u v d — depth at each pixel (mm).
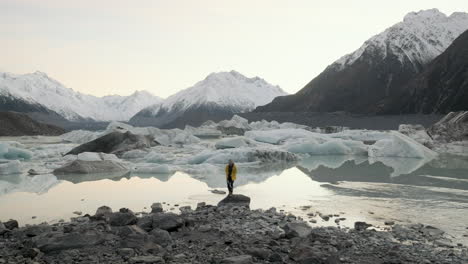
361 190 20344
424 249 10312
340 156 43031
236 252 9836
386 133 68688
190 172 29641
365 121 139625
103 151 44344
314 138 55281
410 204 16625
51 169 30875
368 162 35781
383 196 18578
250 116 195125
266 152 35969
